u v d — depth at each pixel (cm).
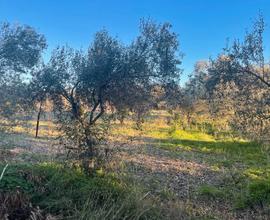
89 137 1148
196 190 1241
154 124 2931
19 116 1512
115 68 1290
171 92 1330
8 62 1412
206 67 1196
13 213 802
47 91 1355
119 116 1330
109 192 945
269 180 1244
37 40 1441
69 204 866
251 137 1045
